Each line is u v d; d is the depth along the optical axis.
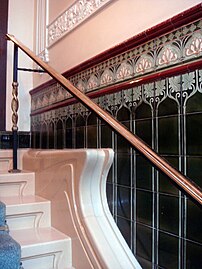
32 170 2.06
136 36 1.48
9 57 2.96
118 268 1.24
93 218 1.42
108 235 1.37
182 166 1.19
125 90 1.56
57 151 1.70
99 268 1.27
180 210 1.20
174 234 1.22
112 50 1.67
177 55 1.26
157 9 1.41
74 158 1.52
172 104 1.26
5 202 1.70
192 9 1.18
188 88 1.19
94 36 1.93
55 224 1.66
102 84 1.78
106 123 1.07
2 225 1.50
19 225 1.65
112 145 1.64
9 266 1.21
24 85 2.98
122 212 1.54
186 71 1.20
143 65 1.45
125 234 1.51
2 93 2.90
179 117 1.22
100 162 1.45
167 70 1.30
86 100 1.23
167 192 1.26
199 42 1.16
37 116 2.79
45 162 1.84
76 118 2.05
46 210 1.71
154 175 1.34
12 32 2.99
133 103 1.50
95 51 1.92
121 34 1.67
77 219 1.45
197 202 0.75
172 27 1.28
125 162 1.53
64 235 1.54
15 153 2.20
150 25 1.45
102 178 1.49
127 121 1.54
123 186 1.54
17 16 3.03
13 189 1.94
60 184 1.63
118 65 1.63
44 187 1.84
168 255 1.24
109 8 1.78
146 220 1.37
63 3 2.41
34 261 1.42
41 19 2.85
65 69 2.34
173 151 1.24
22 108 2.96
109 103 1.70
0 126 2.86
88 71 1.94
